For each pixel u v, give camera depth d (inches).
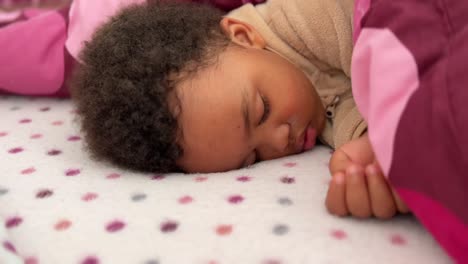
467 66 19.6
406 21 22.7
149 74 28.6
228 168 30.0
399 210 22.9
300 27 33.5
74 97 33.6
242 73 29.4
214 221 23.7
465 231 18.9
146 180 28.3
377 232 22.3
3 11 57.2
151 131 28.5
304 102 30.9
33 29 40.6
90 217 24.9
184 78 28.7
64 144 32.9
